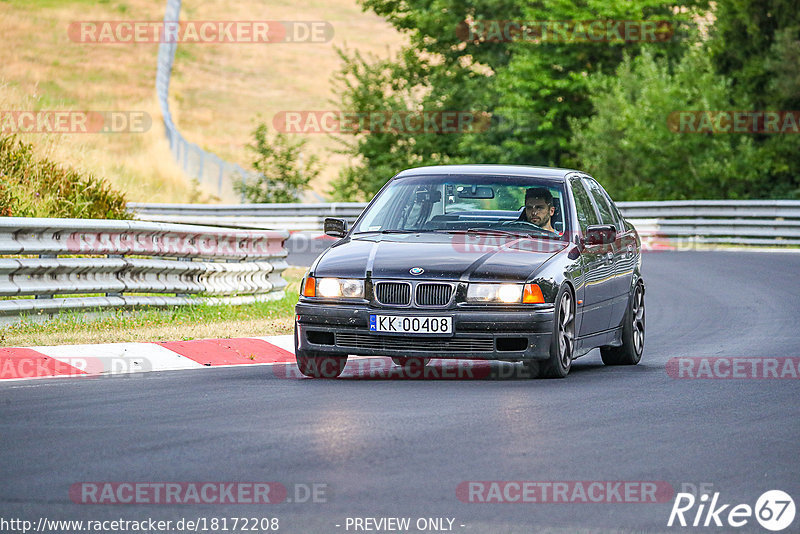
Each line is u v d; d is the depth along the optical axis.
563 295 27.86
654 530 14.60
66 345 31.00
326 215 109.44
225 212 113.38
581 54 138.00
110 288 37.28
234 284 44.81
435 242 28.80
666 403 24.39
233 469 17.42
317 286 27.77
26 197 47.75
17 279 34.03
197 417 21.89
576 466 17.89
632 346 32.69
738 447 19.64
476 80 148.38
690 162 113.19
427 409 23.00
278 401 24.00
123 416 21.98
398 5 157.88
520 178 30.72
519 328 26.75
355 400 24.20
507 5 147.88
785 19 105.88
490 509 15.36
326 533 14.23
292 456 18.36
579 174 32.53
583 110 139.75
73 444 19.23
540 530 14.52
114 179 113.19
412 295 26.97
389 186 31.44
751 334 39.81
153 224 39.06
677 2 134.50
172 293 40.97
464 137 142.50
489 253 27.97
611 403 24.23
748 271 66.50
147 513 15.05
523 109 138.25
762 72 107.88
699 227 93.06
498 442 19.66
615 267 31.81
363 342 27.25
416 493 16.11
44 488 16.27
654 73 116.44
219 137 189.38
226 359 32.41
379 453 18.62
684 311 48.38
